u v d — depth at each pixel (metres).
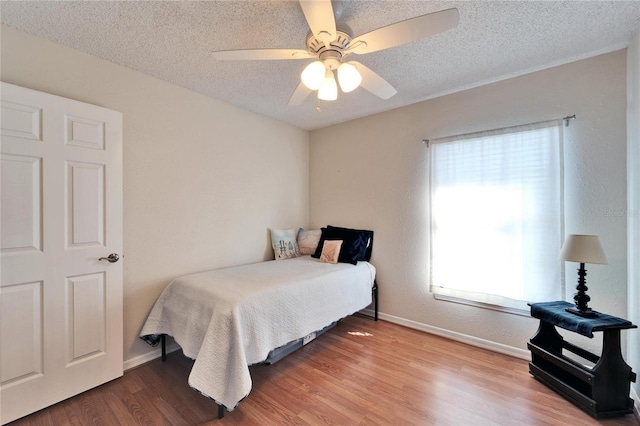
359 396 1.84
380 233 3.21
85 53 1.99
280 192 3.51
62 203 1.79
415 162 2.94
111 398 1.82
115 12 1.58
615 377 1.64
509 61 2.13
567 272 2.12
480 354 2.39
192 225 2.61
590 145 2.05
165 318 2.21
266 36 1.81
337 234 3.29
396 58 2.08
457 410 1.71
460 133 2.64
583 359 2.05
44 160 1.72
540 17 1.64
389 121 3.13
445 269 2.69
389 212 3.13
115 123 2.04
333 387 1.94
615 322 1.66
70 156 1.83
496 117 2.45
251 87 2.56
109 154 2.00
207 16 1.62
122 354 2.07
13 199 1.62
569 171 2.12
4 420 1.58
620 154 1.95
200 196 2.68
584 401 1.68
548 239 2.17
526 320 2.29
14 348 1.62
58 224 1.78
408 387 1.93
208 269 2.73
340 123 3.58
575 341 2.10
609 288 1.97
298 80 2.42
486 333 2.49
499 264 2.38
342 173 3.56
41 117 1.72
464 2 1.52
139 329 2.25
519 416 1.65
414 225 2.95
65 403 1.77
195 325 1.91
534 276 2.23
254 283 2.14
